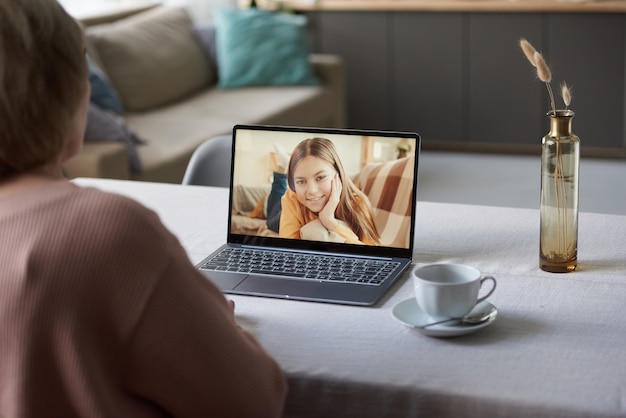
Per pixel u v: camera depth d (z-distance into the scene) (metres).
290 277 1.57
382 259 1.64
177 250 1.00
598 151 5.20
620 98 5.09
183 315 0.98
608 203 4.38
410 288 1.53
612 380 1.19
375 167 1.67
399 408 1.20
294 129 1.72
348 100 5.69
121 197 0.99
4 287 0.95
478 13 5.25
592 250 1.66
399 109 5.59
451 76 5.42
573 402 1.14
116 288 0.95
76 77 1.05
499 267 1.60
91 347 0.96
